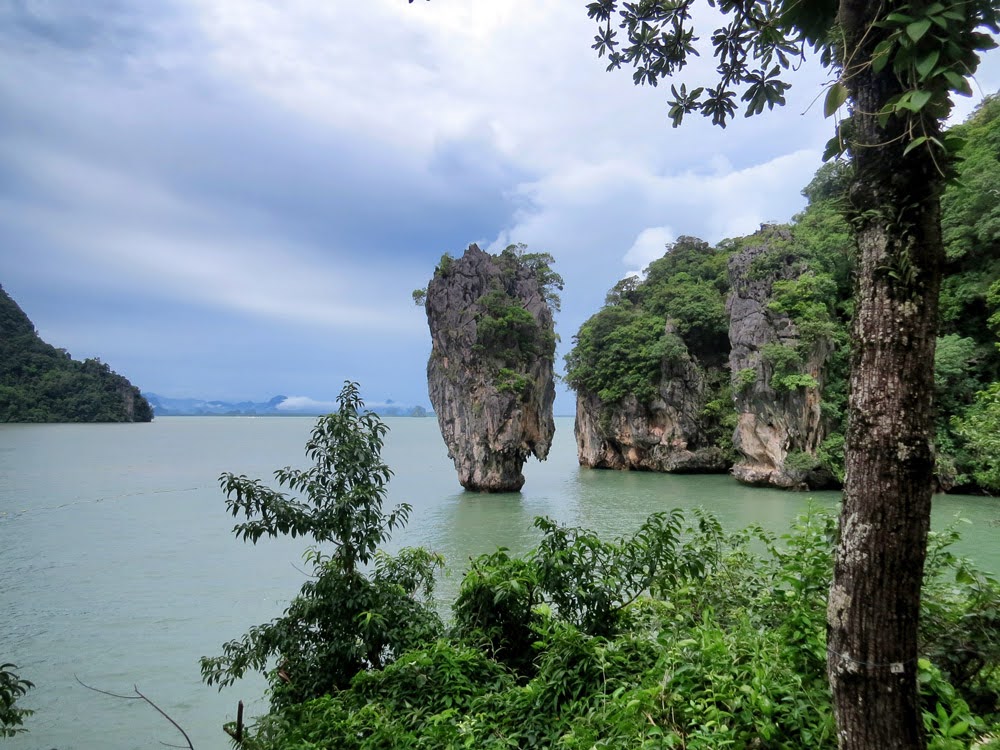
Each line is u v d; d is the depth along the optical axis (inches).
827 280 1596.9
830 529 180.7
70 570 933.2
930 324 95.0
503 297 1824.6
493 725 175.5
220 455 3499.0
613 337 2251.5
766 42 147.2
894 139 90.2
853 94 102.3
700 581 243.3
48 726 446.9
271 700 277.0
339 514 282.5
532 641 236.5
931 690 128.9
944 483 1247.5
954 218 1197.1
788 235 1815.9
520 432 1775.3
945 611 159.6
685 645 159.3
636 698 140.8
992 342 1352.1
